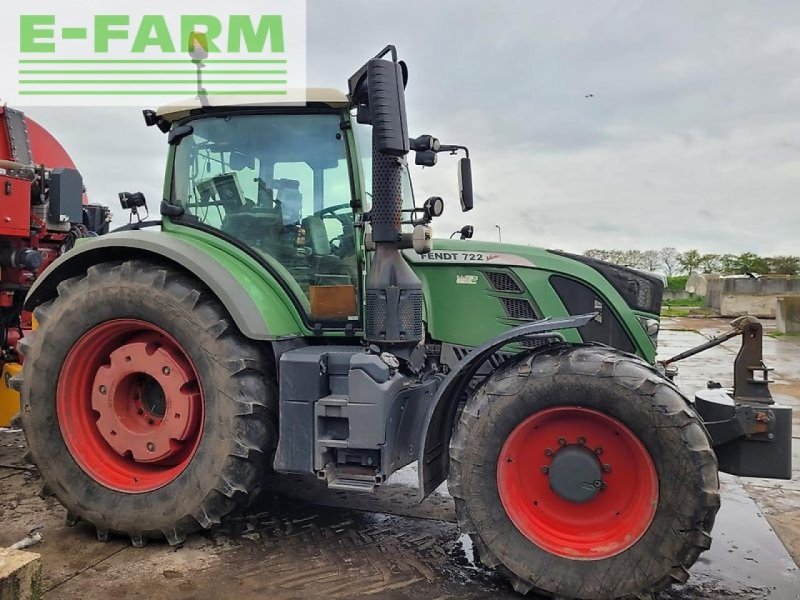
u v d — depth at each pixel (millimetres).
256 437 3188
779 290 24953
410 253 3771
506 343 3162
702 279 32469
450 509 3891
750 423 2926
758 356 3033
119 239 3424
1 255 4785
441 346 3699
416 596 2848
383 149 3025
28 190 4820
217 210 3729
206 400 3203
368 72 3057
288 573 3037
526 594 2867
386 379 3051
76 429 3473
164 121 3891
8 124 5637
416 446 3320
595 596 2736
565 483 2893
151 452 3344
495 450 2930
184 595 2803
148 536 3293
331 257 3551
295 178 3604
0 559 2148
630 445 2803
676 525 2670
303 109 3570
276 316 3367
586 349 2977
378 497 4090
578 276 3602
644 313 3629
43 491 3525
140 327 3396
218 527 3559
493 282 3672
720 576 3088
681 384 8391
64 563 3102
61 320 3441
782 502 4117
